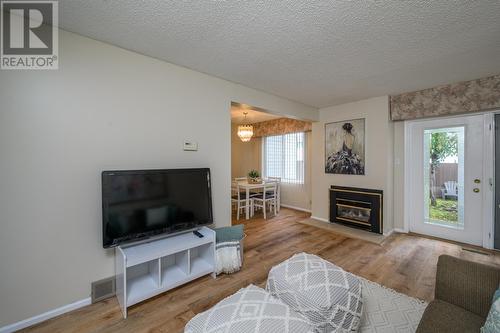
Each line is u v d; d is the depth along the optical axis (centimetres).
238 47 204
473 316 111
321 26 171
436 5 147
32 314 165
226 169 282
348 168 395
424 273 238
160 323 167
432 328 104
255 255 285
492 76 269
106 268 197
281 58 225
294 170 558
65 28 175
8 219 156
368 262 264
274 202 496
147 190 204
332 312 133
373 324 166
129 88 208
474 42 193
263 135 609
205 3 147
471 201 308
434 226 340
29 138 163
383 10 153
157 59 225
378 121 357
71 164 180
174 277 207
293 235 359
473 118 303
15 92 158
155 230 207
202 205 243
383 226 348
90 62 188
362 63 235
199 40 192
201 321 114
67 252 179
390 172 358
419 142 351
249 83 294
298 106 390
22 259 162
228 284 219
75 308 181
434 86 305
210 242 227
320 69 251
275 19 163
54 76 172
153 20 165
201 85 258
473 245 306
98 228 193
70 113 179
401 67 246
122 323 166
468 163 309
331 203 411
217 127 273
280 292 152
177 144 239
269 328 105
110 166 198
